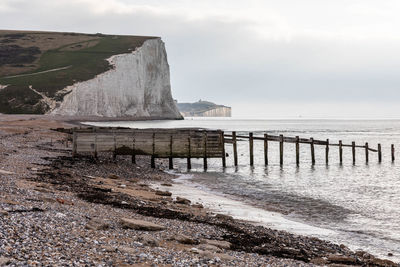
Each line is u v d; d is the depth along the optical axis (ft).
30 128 208.03
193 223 52.39
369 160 190.29
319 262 40.96
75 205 52.70
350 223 66.39
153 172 123.75
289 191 100.01
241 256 38.91
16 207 43.98
